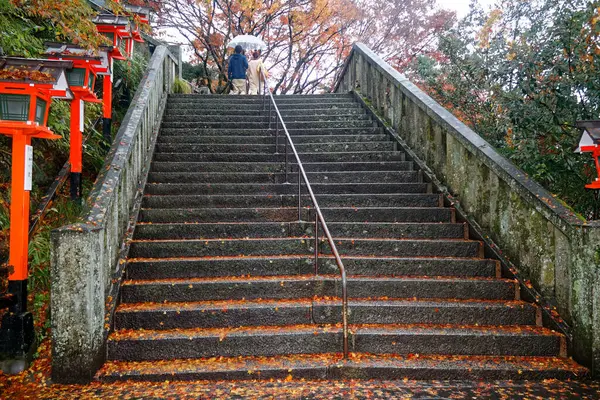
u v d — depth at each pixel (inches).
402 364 170.4
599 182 195.0
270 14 675.4
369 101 419.2
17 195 168.7
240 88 525.3
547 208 193.6
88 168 287.9
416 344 181.3
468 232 247.4
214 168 300.5
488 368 168.9
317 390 157.8
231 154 316.5
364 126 381.4
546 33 273.0
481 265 220.5
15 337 167.5
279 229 243.0
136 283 199.5
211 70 778.2
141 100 294.5
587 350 170.9
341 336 181.5
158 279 209.6
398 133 348.2
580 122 195.2
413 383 164.9
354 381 166.2
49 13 183.3
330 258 218.8
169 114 388.2
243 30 690.2
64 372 159.6
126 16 241.0
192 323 187.3
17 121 162.2
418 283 207.3
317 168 308.3
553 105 268.1
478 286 207.5
